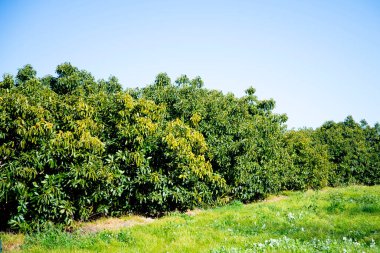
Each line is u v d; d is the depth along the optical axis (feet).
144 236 31.24
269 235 31.17
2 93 35.91
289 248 24.32
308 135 112.57
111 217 42.06
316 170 88.74
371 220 37.35
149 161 45.60
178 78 68.74
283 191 81.92
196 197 49.47
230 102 68.03
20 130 32.30
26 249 27.09
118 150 41.19
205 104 60.54
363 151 113.39
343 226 35.47
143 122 42.60
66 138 34.91
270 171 67.10
